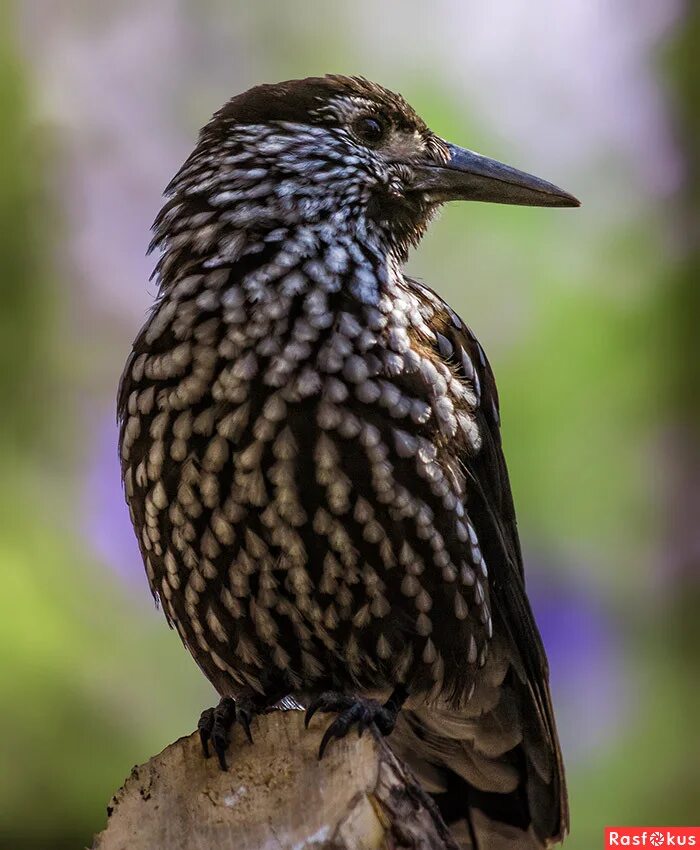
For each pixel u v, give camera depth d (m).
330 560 8.05
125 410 8.38
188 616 8.46
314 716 7.44
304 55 14.91
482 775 9.23
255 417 7.96
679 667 13.12
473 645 8.43
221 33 14.83
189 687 12.48
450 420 8.27
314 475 7.95
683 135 12.96
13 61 13.87
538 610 13.29
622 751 12.98
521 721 9.10
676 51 12.99
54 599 12.38
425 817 7.20
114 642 12.42
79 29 14.30
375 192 9.00
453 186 9.32
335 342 8.08
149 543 8.41
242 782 7.41
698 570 13.04
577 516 13.01
